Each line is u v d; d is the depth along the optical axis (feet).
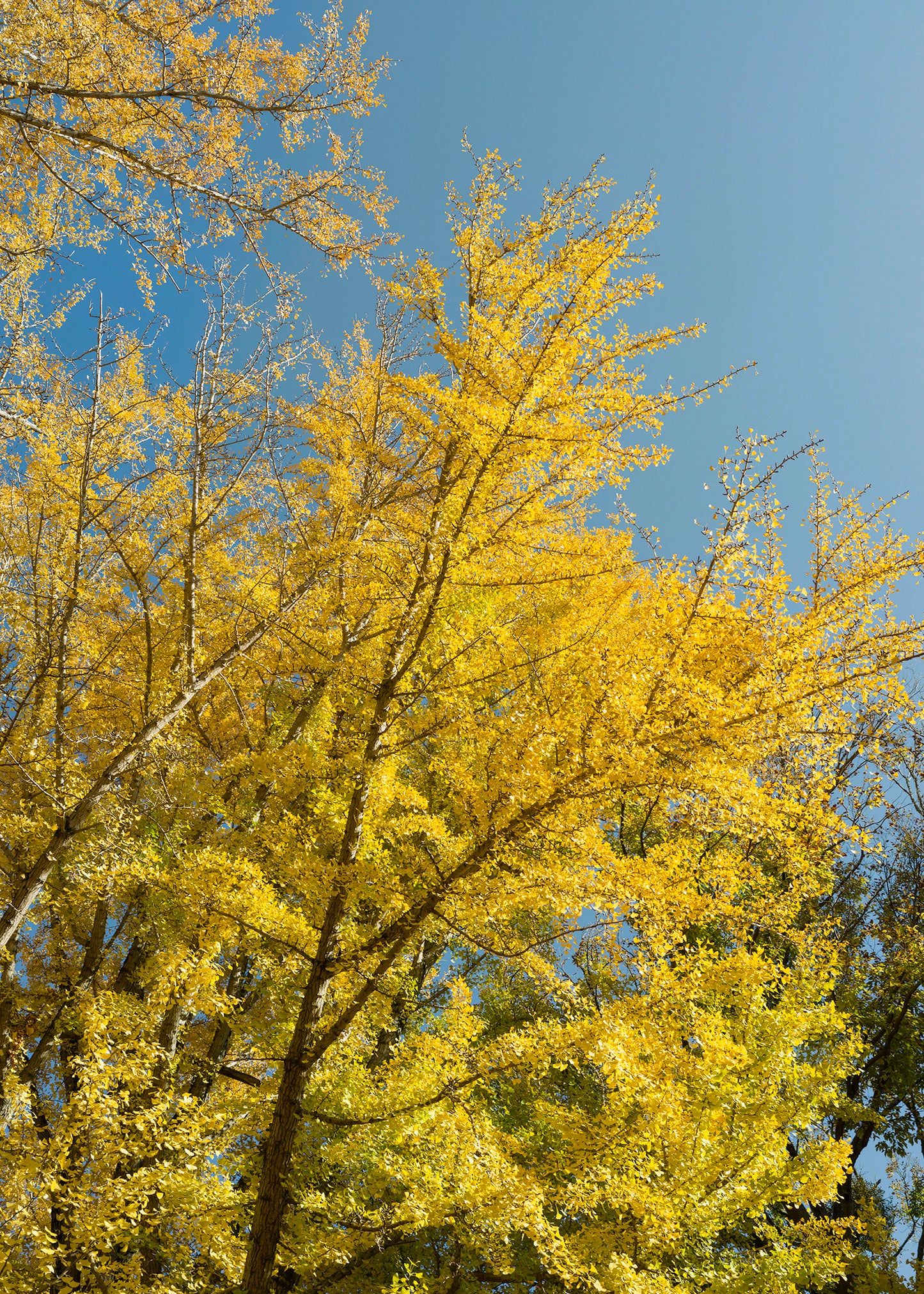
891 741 17.67
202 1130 15.67
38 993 23.65
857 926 35.86
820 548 16.85
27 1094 14.47
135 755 18.07
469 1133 15.60
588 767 13.98
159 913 20.04
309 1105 18.38
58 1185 13.08
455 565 15.80
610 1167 17.15
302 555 20.08
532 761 13.83
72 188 16.05
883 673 14.47
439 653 17.38
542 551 17.16
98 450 20.75
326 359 23.49
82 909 24.61
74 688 22.93
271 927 16.71
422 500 20.80
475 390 16.42
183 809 21.42
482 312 17.02
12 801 21.39
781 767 16.31
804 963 21.72
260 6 17.17
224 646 23.70
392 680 17.85
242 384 20.08
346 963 16.65
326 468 24.09
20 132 15.94
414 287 17.10
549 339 15.26
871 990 34.40
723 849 19.81
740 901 19.30
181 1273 15.21
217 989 22.41
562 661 16.48
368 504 22.02
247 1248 15.81
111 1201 13.42
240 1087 22.77
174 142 17.90
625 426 16.10
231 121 17.69
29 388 17.79
